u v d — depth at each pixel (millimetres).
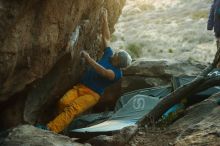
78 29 6105
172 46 13781
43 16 4746
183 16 18062
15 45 4359
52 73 6195
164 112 5750
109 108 8242
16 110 5805
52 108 6836
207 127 4941
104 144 5020
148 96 6711
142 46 13836
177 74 8148
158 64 8328
